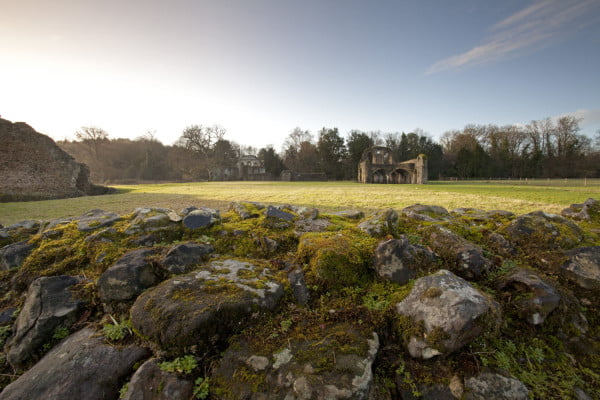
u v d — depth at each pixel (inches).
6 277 129.2
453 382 79.0
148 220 151.8
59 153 905.5
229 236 146.8
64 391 76.9
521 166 2274.9
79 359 84.4
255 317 92.6
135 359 84.8
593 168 2063.2
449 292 91.8
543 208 450.0
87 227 151.4
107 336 94.3
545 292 102.1
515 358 89.4
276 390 72.8
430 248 132.8
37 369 84.4
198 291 95.7
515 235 142.2
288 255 135.9
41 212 472.7
